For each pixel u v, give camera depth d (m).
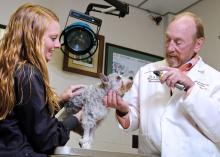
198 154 1.31
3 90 1.08
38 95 1.07
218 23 2.77
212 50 2.77
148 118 1.48
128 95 1.61
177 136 1.35
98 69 2.73
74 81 2.62
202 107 1.28
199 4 3.01
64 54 2.59
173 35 1.47
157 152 1.44
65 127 1.18
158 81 1.54
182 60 1.50
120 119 1.53
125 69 2.87
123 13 2.38
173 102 1.42
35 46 1.16
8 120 1.06
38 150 1.07
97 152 1.12
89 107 1.45
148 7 3.15
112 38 2.92
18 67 1.10
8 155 1.01
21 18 1.21
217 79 1.44
